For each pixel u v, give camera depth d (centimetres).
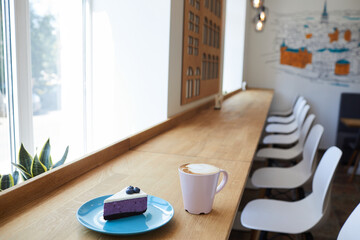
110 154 156
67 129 272
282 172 225
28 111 180
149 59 243
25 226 90
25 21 173
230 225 96
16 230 87
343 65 574
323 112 592
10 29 169
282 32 592
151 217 96
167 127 236
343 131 549
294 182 209
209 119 286
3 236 84
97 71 255
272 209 166
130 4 242
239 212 277
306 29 580
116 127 258
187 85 290
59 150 278
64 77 272
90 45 252
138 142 189
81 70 257
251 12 611
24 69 175
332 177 142
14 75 172
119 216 94
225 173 105
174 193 117
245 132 232
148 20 240
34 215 96
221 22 402
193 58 295
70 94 266
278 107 610
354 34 563
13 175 141
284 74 602
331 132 592
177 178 133
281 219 156
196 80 315
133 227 89
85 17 248
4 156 178
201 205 100
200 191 99
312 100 594
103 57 252
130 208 95
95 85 257
